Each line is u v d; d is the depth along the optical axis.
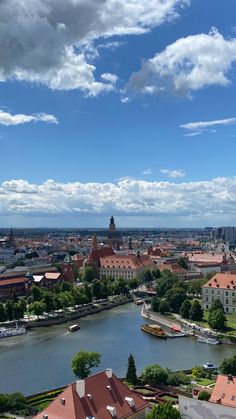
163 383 198.62
